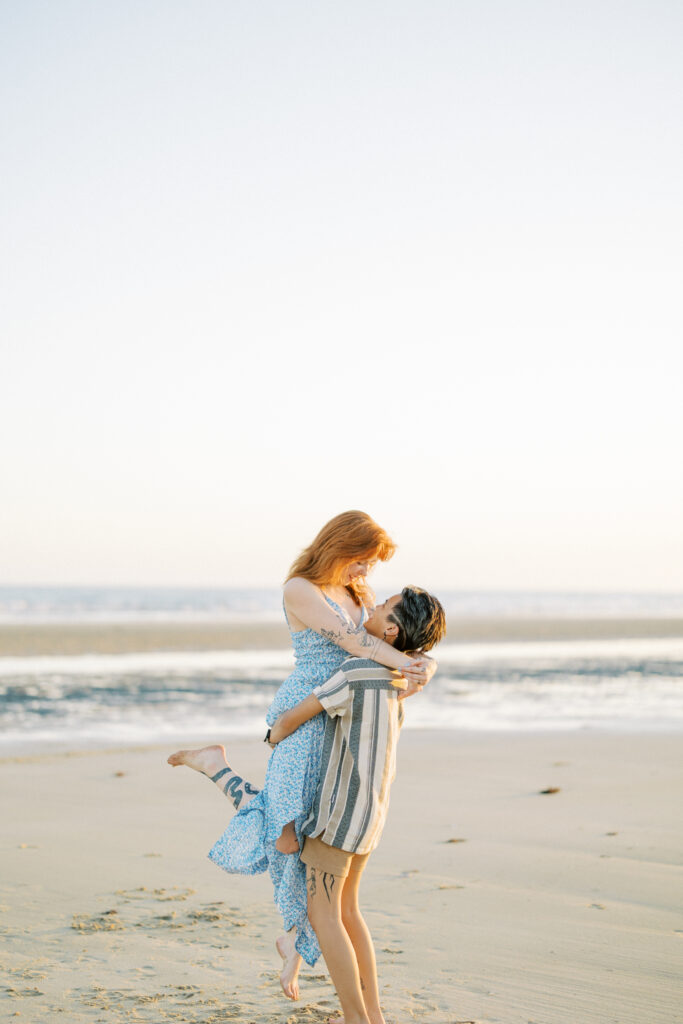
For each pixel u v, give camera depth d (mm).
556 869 5320
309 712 3170
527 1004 3412
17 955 3867
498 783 8117
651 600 132875
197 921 4352
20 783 8086
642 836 6148
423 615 3260
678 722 12711
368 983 3248
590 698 15867
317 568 3336
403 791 7742
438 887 4957
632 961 3857
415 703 14930
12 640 30391
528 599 118312
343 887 3270
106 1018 3225
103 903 4641
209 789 7875
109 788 7895
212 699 15109
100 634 34969
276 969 3752
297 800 3137
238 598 95000
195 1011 3301
